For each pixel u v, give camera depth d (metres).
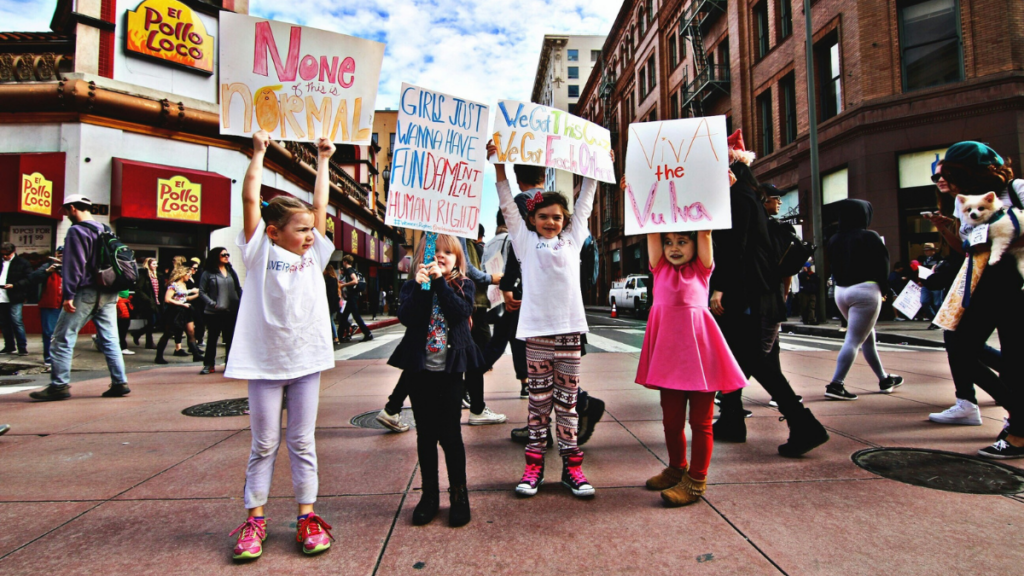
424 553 2.03
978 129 12.98
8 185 11.45
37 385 5.95
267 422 2.15
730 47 22.64
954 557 1.93
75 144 11.80
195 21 13.29
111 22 12.15
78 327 5.08
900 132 13.97
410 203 2.74
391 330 16.28
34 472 2.95
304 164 17.77
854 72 14.98
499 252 4.14
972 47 13.18
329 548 2.08
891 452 3.15
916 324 12.48
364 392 5.34
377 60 2.81
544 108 3.11
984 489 2.56
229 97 2.62
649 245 2.83
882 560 1.92
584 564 1.93
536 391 2.72
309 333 2.23
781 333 13.09
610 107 43.38
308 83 2.72
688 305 2.58
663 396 2.64
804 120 17.33
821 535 2.12
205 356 6.86
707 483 2.70
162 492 2.66
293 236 2.24
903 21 14.28
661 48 30.75
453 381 2.43
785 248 3.44
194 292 7.98
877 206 14.30
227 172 13.95
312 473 2.19
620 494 2.60
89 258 4.96
